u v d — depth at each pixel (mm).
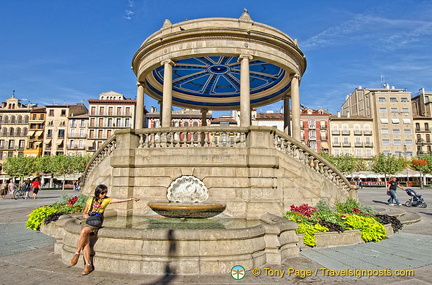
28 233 9695
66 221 7305
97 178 13039
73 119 69688
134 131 11336
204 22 13828
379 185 56062
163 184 10719
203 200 10281
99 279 5320
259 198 10008
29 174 56938
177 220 9445
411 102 71938
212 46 13336
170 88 13672
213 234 5770
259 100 21422
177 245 5691
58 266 6094
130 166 11008
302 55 15672
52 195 33031
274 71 17031
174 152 10781
